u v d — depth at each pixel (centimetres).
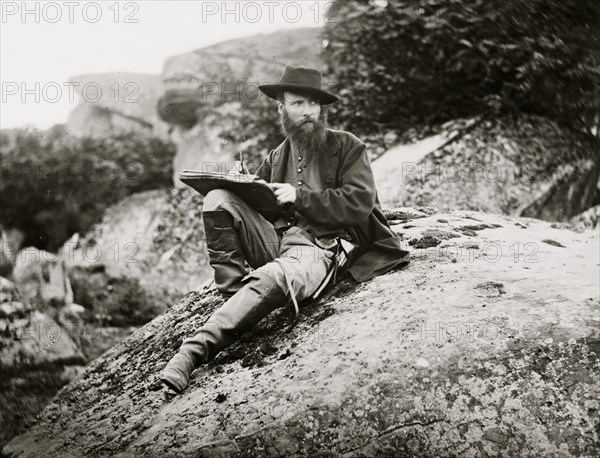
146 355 479
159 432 365
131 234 1077
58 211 1160
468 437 323
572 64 930
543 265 431
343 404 338
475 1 945
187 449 346
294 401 346
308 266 398
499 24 942
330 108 984
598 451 315
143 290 1002
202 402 371
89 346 938
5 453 458
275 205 402
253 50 1167
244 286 391
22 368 797
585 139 927
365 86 987
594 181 909
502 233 507
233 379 380
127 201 1156
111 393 453
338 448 328
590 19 909
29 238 1155
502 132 923
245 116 1102
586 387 332
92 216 1165
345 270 427
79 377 514
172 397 393
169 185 1184
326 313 402
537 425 323
